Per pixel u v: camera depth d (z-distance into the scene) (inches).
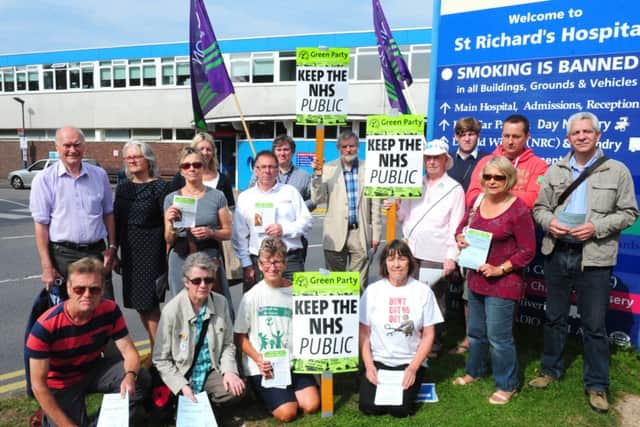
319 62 196.9
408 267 149.9
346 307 142.0
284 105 978.1
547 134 190.7
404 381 142.9
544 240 156.3
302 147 976.9
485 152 195.2
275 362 143.0
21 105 1231.5
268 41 982.4
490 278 148.8
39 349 118.9
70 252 153.3
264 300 146.9
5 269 320.2
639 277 175.8
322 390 142.1
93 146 1169.4
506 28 195.6
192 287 134.3
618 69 174.1
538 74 190.2
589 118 141.3
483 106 204.5
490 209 150.0
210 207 157.0
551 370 160.4
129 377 130.0
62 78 1186.6
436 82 216.1
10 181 955.3
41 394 119.8
